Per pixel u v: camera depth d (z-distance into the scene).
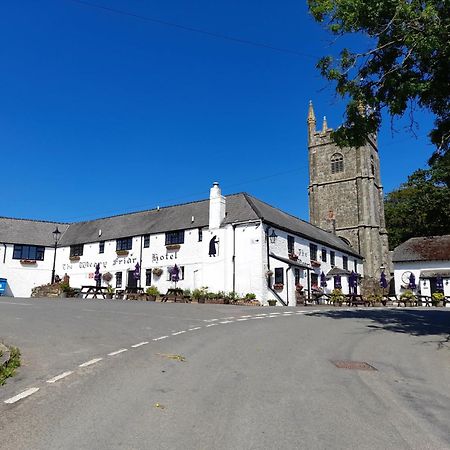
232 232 35.12
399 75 14.52
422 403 6.77
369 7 13.39
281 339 12.51
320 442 5.03
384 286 43.38
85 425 5.30
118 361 8.75
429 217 36.97
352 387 7.52
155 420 5.53
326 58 15.04
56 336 11.63
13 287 44.00
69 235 47.22
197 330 13.95
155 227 40.28
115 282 41.41
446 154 15.55
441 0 12.80
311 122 64.06
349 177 59.94
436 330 15.39
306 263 39.38
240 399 6.50
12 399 6.20
